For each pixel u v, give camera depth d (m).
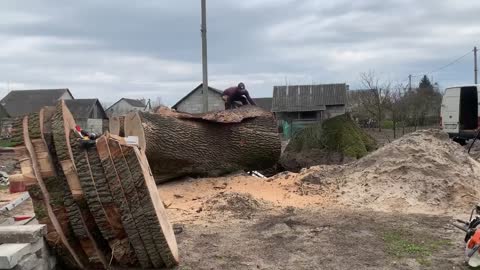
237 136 9.97
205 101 14.02
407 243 5.54
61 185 4.46
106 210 4.44
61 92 60.69
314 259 5.06
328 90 39.38
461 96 18.45
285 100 39.22
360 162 9.15
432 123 31.69
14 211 7.91
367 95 31.98
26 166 4.39
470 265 4.70
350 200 7.91
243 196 7.73
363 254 5.19
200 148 9.57
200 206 7.68
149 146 8.80
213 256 5.17
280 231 6.12
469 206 7.44
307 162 15.22
